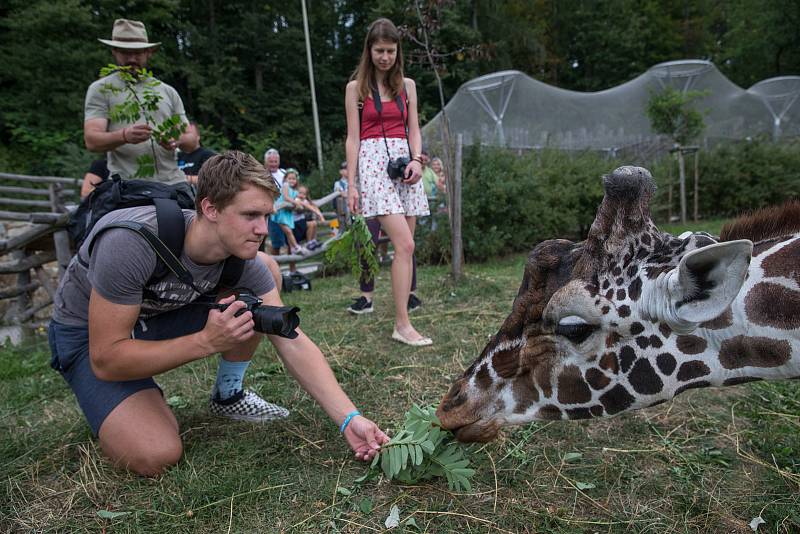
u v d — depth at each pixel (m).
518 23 32.41
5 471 2.45
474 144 9.61
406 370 3.53
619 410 1.87
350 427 2.31
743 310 1.72
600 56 37.00
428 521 2.02
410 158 4.16
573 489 2.24
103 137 3.58
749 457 2.46
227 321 2.01
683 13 41.16
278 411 2.85
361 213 4.07
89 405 2.36
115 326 2.11
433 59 6.80
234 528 2.01
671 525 2.03
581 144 18.14
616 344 1.78
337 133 29.50
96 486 2.28
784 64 31.03
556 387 1.91
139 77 3.89
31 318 6.00
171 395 3.27
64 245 5.38
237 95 25.91
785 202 1.84
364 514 2.07
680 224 13.02
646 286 1.67
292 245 8.16
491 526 1.99
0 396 3.45
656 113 15.24
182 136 4.18
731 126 21.94
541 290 1.89
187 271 2.18
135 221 2.12
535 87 18.78
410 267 4.06
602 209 1.77
